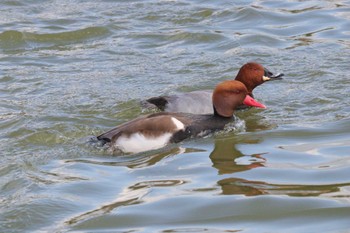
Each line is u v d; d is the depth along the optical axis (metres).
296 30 19.72
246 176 11.36
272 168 11.62
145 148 12.55
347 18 20.33
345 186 10.85
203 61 17.78
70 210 10.50
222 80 16.53
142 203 10.57
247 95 13.66
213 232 9.66
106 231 9.84
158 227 9.87
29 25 20.30
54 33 19.72
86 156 12.47
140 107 14.88
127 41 19.30
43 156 12.49
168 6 21.58
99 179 11.48
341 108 14.55
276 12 20.94
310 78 16.44
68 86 16.22
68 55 18.44
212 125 13.21
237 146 12.68
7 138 13.30
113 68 17.42
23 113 14.50
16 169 11.95
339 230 9.60
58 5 21.88
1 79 16.70
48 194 10.97
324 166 11.63
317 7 21.28
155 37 19.45
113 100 15.32
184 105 14.22
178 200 10.59
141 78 16.72
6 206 10.66
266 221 9.94
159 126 12.69
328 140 12.84
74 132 13.62
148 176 11.53
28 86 16.23
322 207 10.21
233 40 19.03
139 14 21.03
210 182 11.15
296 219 9.95
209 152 12.40
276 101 15.27
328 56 17.73
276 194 10.64
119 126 12.82
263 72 15.26
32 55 18.48
